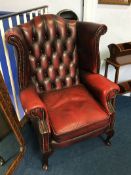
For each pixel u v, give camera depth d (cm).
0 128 160
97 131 157
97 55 168
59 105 161
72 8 235
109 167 162
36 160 169
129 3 205
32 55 169
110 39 233
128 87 233
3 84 146
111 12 216
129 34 226
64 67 184
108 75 253
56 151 177
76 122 144
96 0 213
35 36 166
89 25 167
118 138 190
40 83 179
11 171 155
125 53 208
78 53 185
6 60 173
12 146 182
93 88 168
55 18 172
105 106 157
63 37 175
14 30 145
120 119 214
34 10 195
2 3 261
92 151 177
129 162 165
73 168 162
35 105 132
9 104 152
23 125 207
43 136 140
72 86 189
